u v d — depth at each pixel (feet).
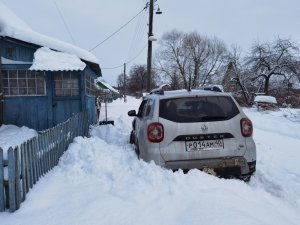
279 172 20.30
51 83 34.76
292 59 101.65
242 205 12.67
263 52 104.73
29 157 15.48
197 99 16.71
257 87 109.29
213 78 183.32
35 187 15.74
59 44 34.47
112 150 20.56
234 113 16.51
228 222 10.91
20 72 34.32
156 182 14.62
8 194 13.67
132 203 13.15
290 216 12.94
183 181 14.52
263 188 16.37
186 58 186.91
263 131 41.65
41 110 34.71
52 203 13.89
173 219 11.74
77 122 30.07
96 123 50.93
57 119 35.09
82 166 18.42
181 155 15.62
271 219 11.73
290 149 28.66
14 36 32.91
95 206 12.97
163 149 15.75
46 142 18.61
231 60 113.80
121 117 61.52
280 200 14.78
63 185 16.10
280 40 103.45
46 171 18.39
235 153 15.90
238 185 15.07
